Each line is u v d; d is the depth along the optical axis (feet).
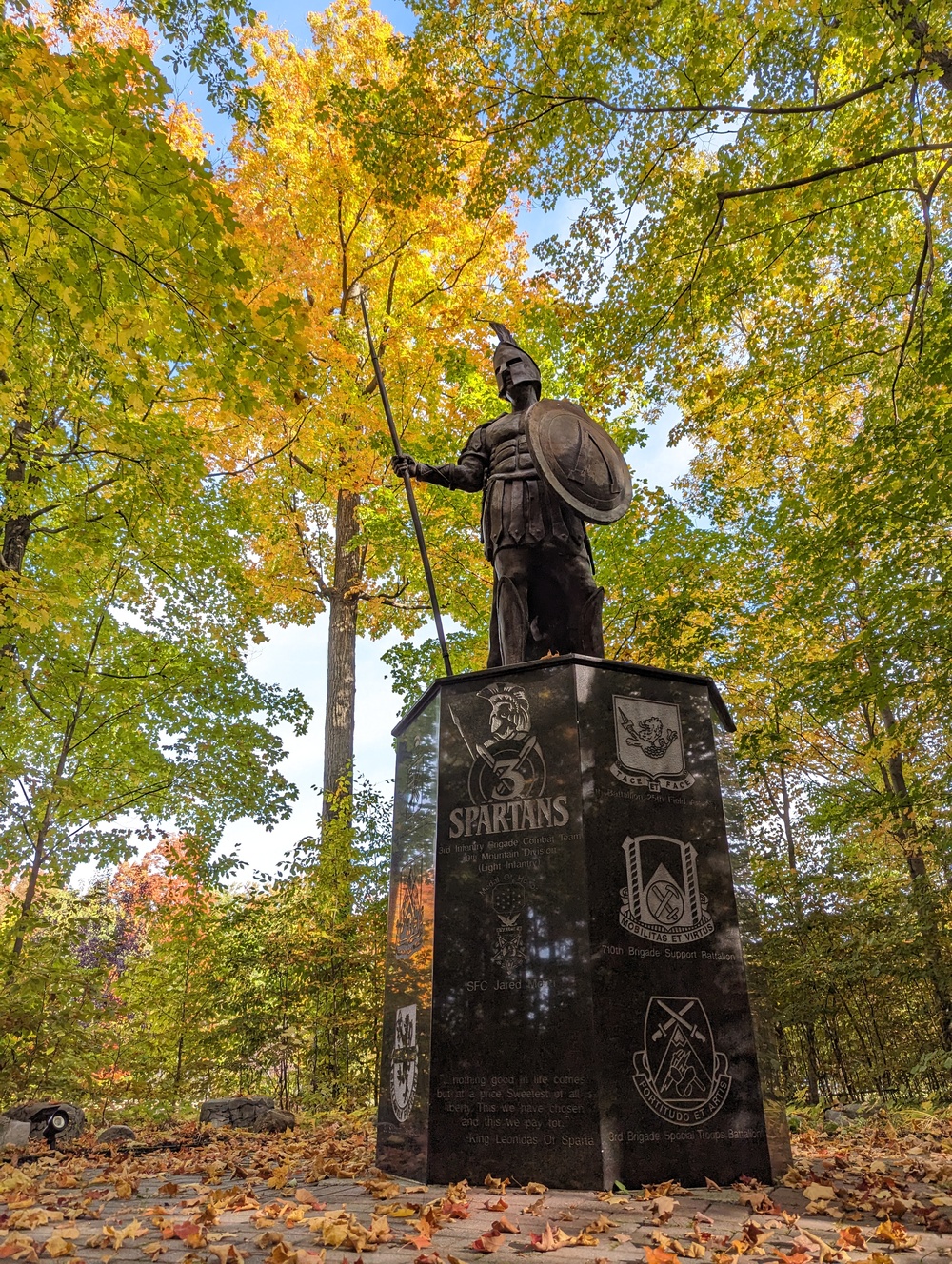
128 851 39.19
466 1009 12.69
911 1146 19.99
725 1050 12.51
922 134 29.12
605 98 29.48
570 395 44.57
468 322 43.50
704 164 39.99
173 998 36.83
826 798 48.16
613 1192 10.98
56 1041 28.58
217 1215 10.19
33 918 30.22
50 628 36.50
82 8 26.61
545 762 13.73
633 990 12.28
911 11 22.57
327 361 40.83
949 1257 8.21
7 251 21.70
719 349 39.34
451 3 28.43
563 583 17.75
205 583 44.14
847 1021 38.29
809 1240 8.55
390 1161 13.43
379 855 40.70
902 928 36.14
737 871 14.23
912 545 32.42
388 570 53.57
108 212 19.02
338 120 30.14
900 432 29.73
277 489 51.01
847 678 34.12
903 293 35.83
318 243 47.09
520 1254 8.09
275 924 37.76
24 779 35.78
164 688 41.55
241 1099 25.80
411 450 42.70
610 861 12.96
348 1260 7.89
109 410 30.86
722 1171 11.73
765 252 33.53
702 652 38.78
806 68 26.50
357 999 35.83
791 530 38.09
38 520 40.11
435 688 15.40
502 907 13.11
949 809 39.55
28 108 16.24
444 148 30.04
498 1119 11.90
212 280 19.10
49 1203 12.08
